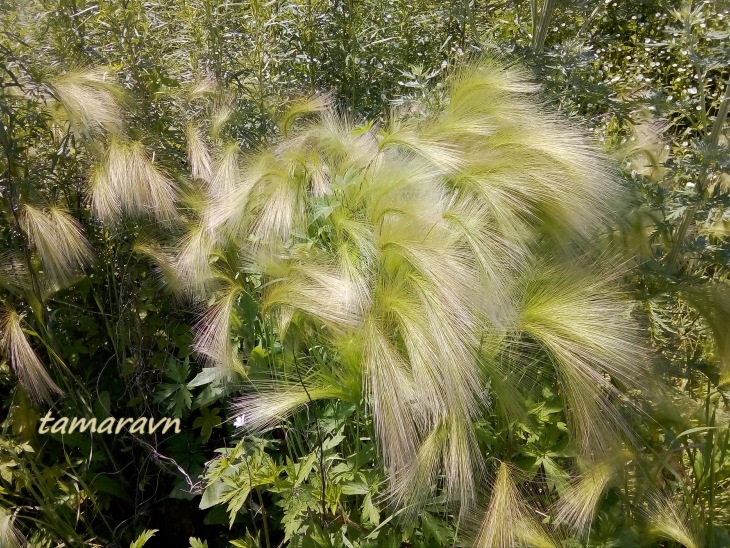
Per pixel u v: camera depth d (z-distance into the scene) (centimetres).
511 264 170
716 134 239
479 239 165
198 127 288
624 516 190
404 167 200
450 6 340
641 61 459
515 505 158
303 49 332
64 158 255
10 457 243
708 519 199
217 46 308
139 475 260
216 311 213
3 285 237
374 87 347
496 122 211
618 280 204
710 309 212
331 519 205
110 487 261
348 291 167
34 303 236
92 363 280
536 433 187
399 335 164
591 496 172
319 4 336
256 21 314
